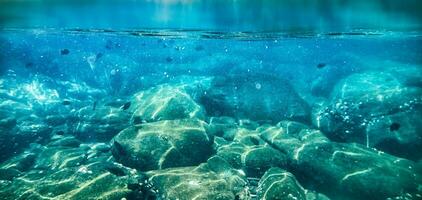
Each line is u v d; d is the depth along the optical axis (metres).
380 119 9.38
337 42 20.61
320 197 6.38
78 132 9.84
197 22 12.48
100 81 17.56
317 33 15.37
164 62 19.95
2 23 15.65
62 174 5.67
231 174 6.37
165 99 10.62
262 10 10.24
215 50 20.97
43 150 8.38
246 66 19.19
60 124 11.16
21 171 7.66
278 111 11.48
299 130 9.69
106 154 8.44
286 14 10.76
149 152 7.04
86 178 5.48
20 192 5.29
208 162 6.80
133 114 10.54
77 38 21.19
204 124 8.25
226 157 7.18
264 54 20.95
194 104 10.45
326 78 16.78
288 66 19.58
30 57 18.14
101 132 9.76
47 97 14.54
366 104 9.96
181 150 7.22
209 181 5.81
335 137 9.55
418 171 6.88
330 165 6.89
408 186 6.38
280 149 7.86
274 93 12.02
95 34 18.52
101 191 5.18
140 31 15.45
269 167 6.96
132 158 6.96
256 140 8.55
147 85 16.81
